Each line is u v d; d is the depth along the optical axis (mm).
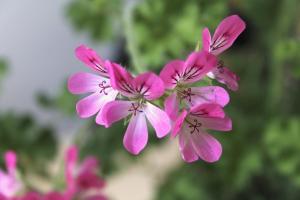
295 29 556
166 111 300
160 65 490
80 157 536
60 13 705
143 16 474
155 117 309
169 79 301
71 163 393
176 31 470
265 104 542
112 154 546
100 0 507
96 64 305
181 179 555
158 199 559
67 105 548
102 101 320
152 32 474
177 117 300
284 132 494
